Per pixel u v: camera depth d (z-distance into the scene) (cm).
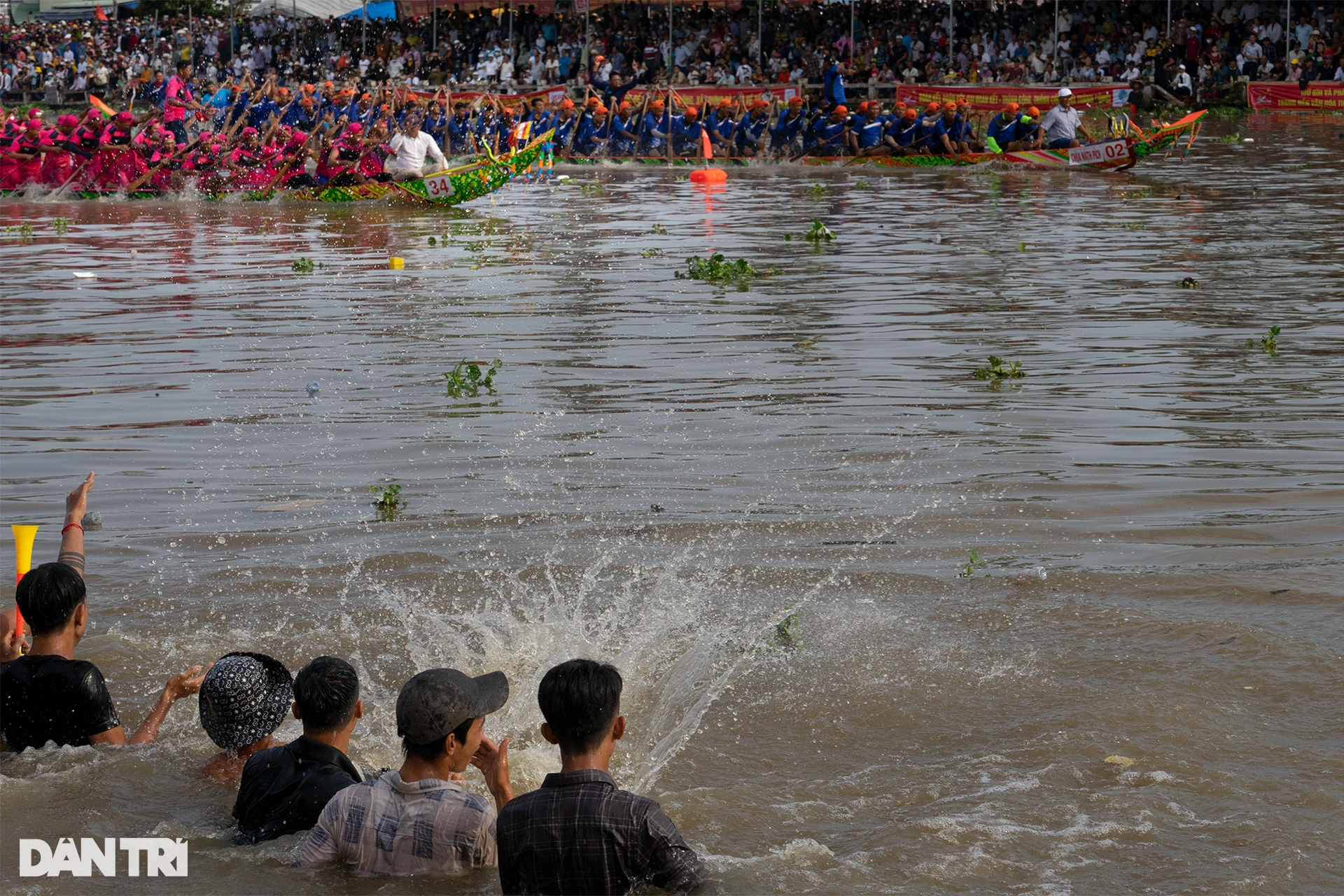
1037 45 6134
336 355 1612
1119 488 1065
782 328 1734
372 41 7725
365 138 3612
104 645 799
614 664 774
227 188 3700
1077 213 2962
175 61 7762
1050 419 1270
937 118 4344
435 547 959
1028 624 812
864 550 947
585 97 5591
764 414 1307
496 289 2098
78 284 2217
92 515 1034
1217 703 697
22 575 784
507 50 6788
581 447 1207
